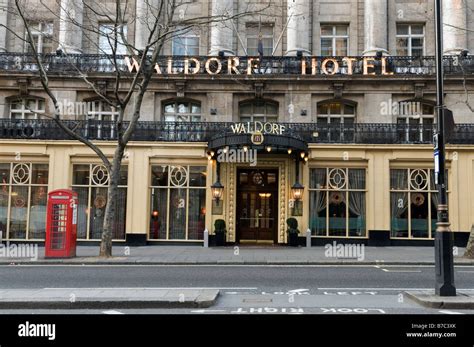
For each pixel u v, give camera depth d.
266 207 25.42
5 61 26.44
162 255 19.05
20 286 11.48
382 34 27.25
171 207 24.56
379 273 14.30
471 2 27.31
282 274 14.02
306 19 27.69
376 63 26.22
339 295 10.30
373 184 24.03
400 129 24.53
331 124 24.84
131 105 26.50
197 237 24.42
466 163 23.64
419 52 28.05
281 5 28.17
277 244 24.67
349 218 24.38
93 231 24.23
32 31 27.91
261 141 21.94
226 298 9.86
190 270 14.98
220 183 24.16
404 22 28.12
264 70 26.44
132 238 23.80
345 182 24.52
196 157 24.44
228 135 22.36
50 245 17.66
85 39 28.08
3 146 23.88
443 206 9.92
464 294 9.84
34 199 24.16
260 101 26.94
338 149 24.25
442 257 9.65
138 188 24.11
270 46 28.38
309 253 20.05
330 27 28.55
